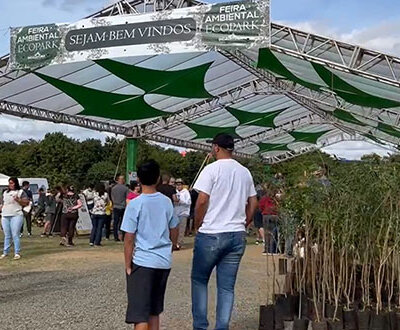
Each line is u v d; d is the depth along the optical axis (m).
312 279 5.59
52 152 60.91
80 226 19.52
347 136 34.06
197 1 13.84
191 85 18.02
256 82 20.91
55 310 7.04
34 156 62.12
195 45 12.13
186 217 15.44
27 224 19.80
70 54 13.04
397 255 5.53
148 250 4.71
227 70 18.50
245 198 5.22
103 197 16.11
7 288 8.74
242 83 20.72
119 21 12.69
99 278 9.78
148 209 4.77
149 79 16.59
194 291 5.18
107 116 20.47
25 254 13.59
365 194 5.42
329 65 13.02
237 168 5.23
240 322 6.38
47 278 9.79
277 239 6.54
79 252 14.10
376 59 12.66
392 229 5.49
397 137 27.56
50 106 18.38
